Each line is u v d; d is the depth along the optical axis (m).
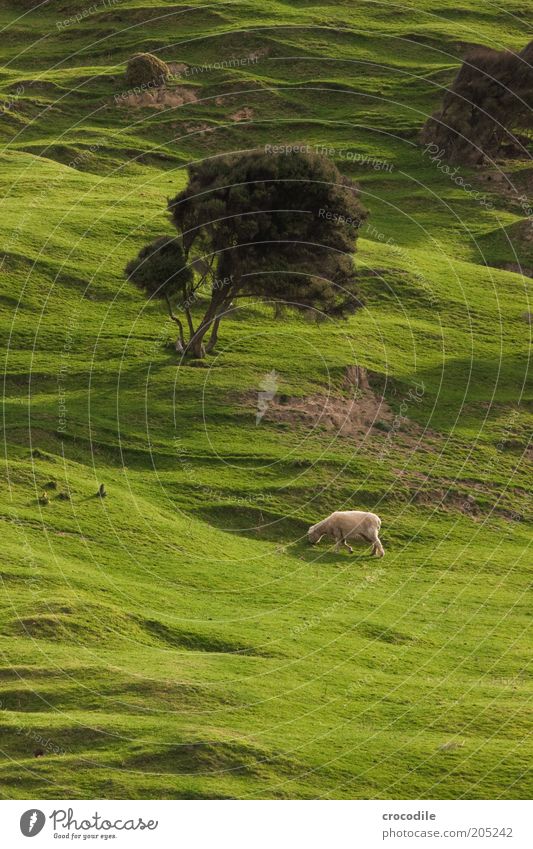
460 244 100.56
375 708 36.16
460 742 33.66
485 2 157.50
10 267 79.31
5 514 49.28
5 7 159.50
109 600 42.47
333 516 53.78
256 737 32.81
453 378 73.56
